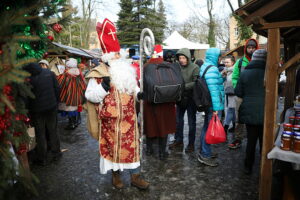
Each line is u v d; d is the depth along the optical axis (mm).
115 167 2760
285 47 3881
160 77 3334
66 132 5613
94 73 2670
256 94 3049
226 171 3424
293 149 2223
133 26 24250
